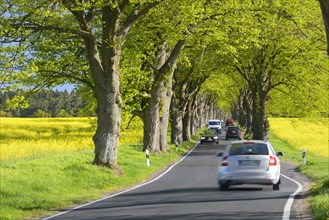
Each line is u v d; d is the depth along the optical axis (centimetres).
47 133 7494
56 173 2381
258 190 2038
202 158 4259
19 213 1547
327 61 4700
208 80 6981
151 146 4059
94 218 1336
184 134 6869
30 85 2612
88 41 2586
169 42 3422
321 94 4862
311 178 2578
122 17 2961
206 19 3325
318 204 1398
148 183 2441
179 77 5772
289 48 4500
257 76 5034
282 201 1641
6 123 9725
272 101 5681
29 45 2517
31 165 2600
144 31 3144
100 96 2669
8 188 1956
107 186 2298
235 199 1711
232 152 2000
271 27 3844
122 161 3150
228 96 10719
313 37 4312
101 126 2675
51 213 1572
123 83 3556
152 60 3812
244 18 3306
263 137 5122
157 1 2555
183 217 1301
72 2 2236
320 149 5416
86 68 2869
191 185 2283
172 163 3778
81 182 2306
